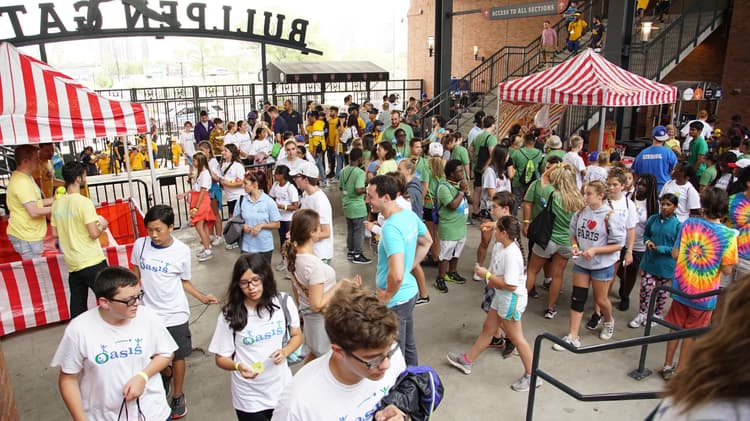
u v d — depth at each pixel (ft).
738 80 51.90
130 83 178.09
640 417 14.06
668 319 15.19
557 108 45.93
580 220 16.88
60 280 19.56
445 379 15.89
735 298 3.42
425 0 90.79
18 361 17.25
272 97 76.18
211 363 17.02
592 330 18.74
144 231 25.62
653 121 50.70
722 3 53.01
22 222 19.08
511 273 14.21
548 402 14.75
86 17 53.72
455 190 21.20
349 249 25.98
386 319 5.87
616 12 40.19
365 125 52.19
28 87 19.12
